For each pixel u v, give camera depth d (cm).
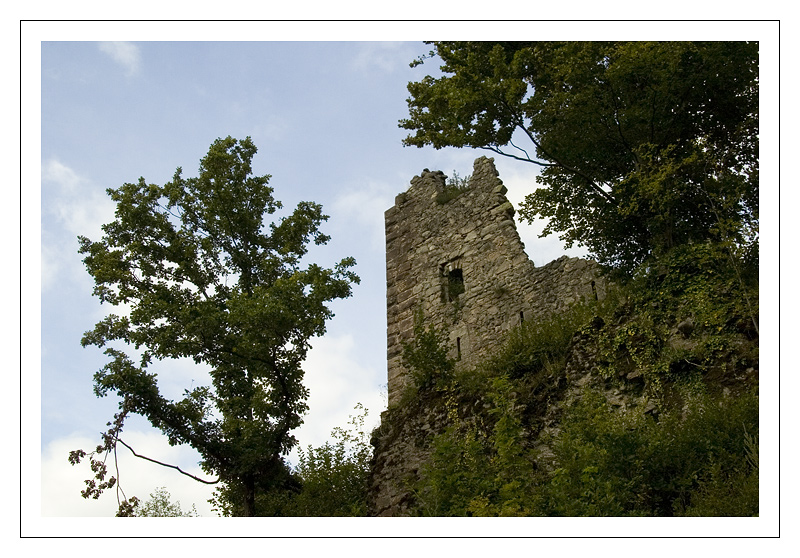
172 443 1858
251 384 2027
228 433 1912
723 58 1853
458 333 2402
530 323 2062
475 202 2592
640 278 1750
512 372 1894
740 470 1331
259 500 1975
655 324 1673
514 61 1964
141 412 1856
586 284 2203
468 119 1998
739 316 1583
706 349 1578
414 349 2458
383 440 2061
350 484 2002
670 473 1394
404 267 2661
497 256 2447
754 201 1811
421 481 1762
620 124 1934
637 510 1341
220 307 2080
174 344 1917
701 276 1677
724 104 1908
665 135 1934
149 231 2102
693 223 1853
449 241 2592
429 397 2023
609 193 1981
